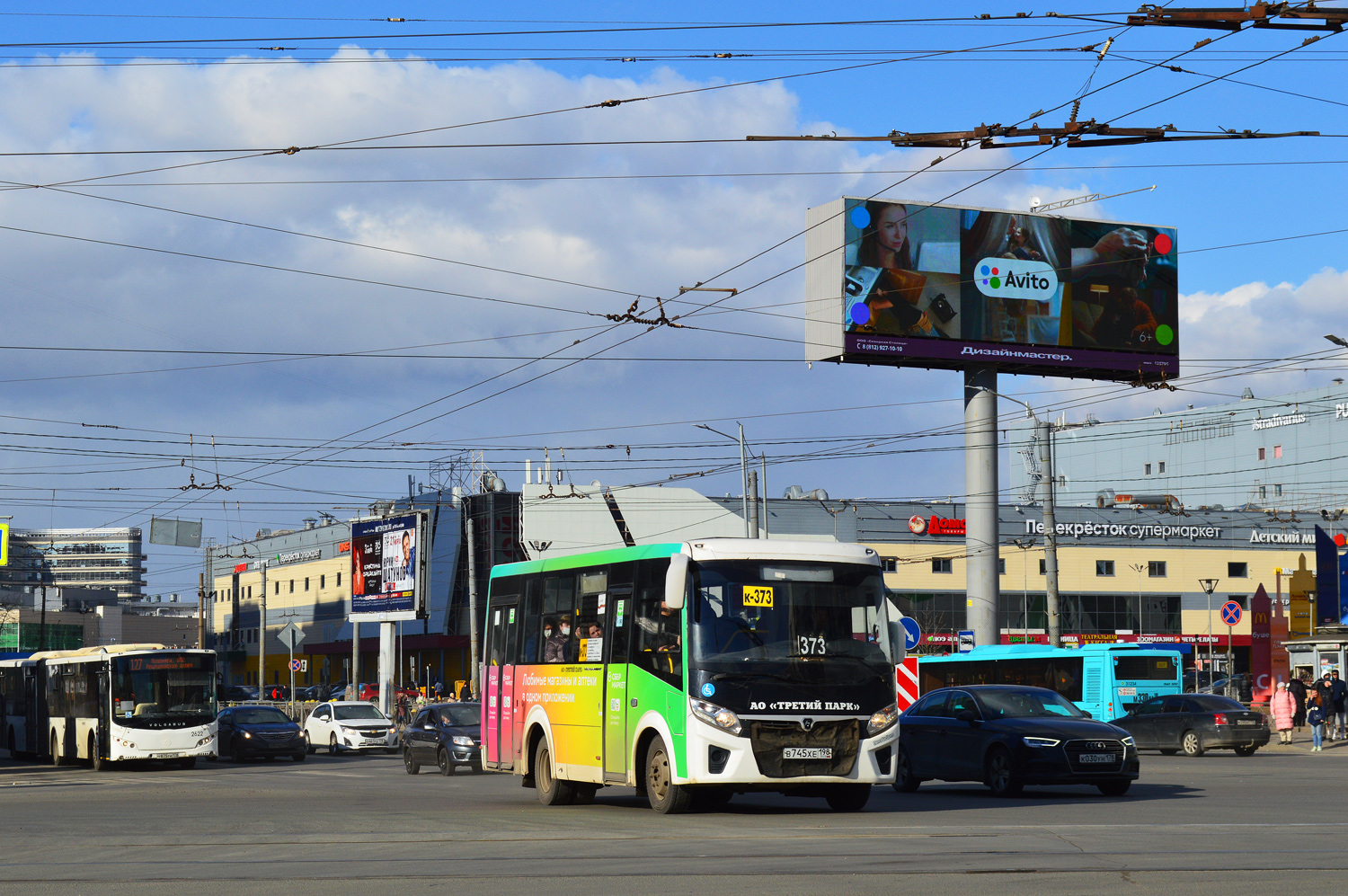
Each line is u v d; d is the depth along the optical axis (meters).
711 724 15.94
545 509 80.06
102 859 12.92
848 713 16.38
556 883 10.55
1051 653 41.94
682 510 81.56
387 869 11.62
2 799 24.52
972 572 53.19
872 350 50.53
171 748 37.00
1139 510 87.19
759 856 12.10
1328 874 10.57
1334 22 16.02
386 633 67.50
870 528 82.88
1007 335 52.59
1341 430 103.25
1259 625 56.78
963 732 21.38
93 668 38.28
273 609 107.38
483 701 21.56
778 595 16.56
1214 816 16.16
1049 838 13.32
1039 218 53.69
